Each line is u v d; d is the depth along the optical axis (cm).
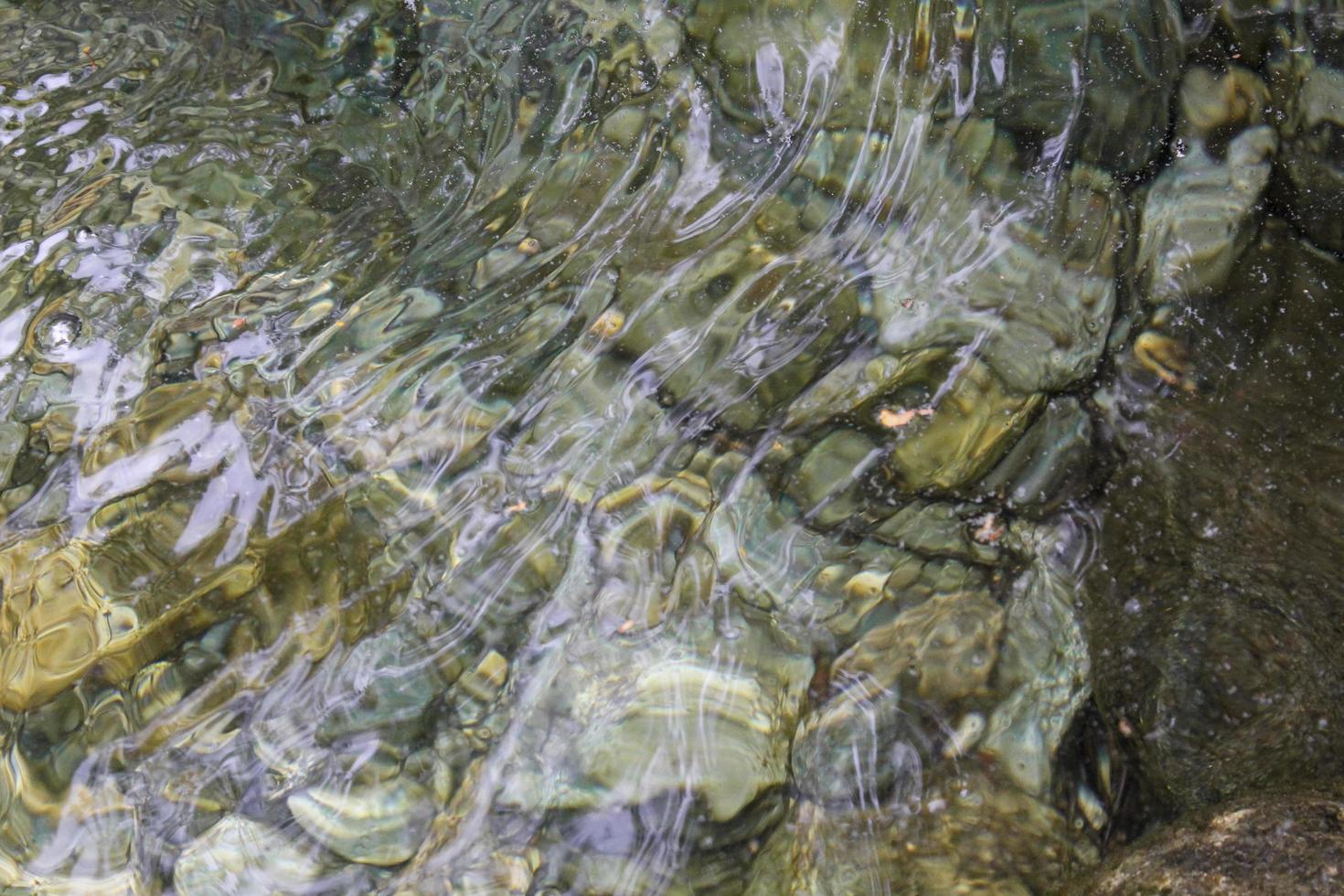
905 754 177
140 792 171
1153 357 212
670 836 169
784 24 248
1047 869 163
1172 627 184
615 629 190
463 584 193
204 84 272
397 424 210
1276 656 176
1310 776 158
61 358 219
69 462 204
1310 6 228
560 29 266
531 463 206
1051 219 225
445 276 231
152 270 233
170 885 163
